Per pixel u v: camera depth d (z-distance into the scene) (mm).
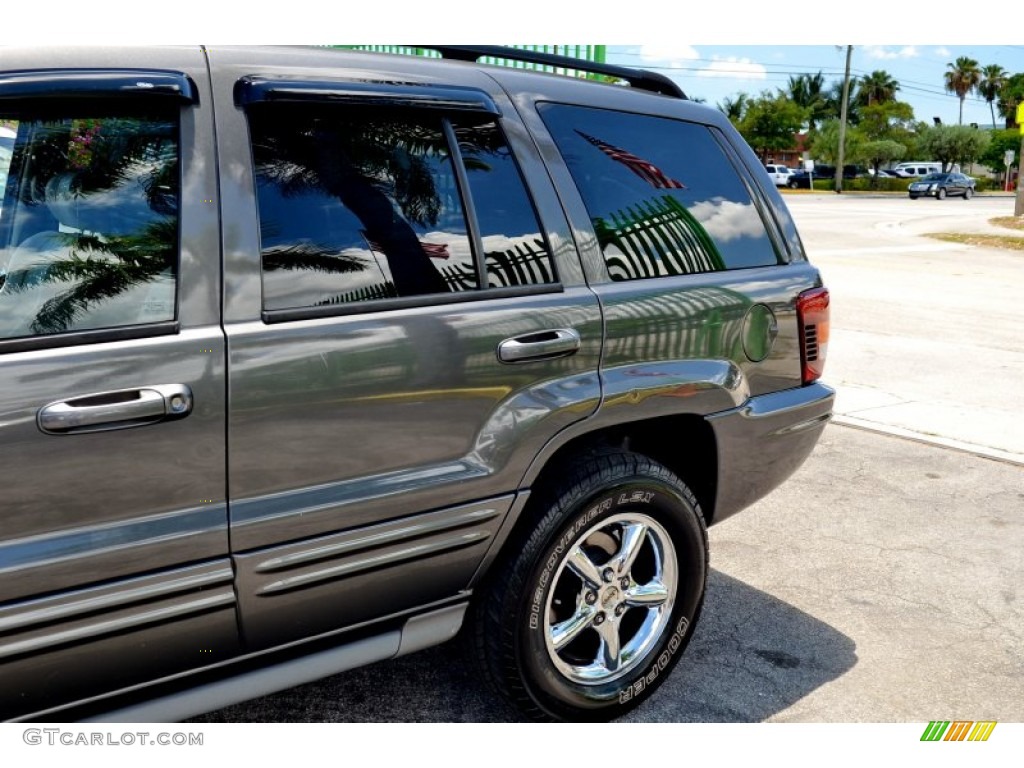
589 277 2438
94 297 1752
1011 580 3689
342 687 2777
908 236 21891
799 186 62625
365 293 2043
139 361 1738
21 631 1672
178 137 1860
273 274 1923
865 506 4473
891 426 5867
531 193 2385
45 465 1649
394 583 2172
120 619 1774
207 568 1854
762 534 4113
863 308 10812
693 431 2775
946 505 4504
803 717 2730
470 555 2281
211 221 1857
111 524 1738
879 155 69688
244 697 2035
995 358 8047
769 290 2865
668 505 2578
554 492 2373
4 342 1655
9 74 1715
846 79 57438
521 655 2381
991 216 30688
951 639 3219
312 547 1985
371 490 2049
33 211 1763
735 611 3373
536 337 2270
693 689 2854
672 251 2664
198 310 1823
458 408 2158
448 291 2174
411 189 2176
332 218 2031
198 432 1802
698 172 2863
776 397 2916
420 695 2746
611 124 2672
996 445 5492
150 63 1870
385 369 2029
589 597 2537
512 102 2449
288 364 1897
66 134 1781
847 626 3289
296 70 2043
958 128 73250
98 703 1865
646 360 2516
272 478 1913
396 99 2150
